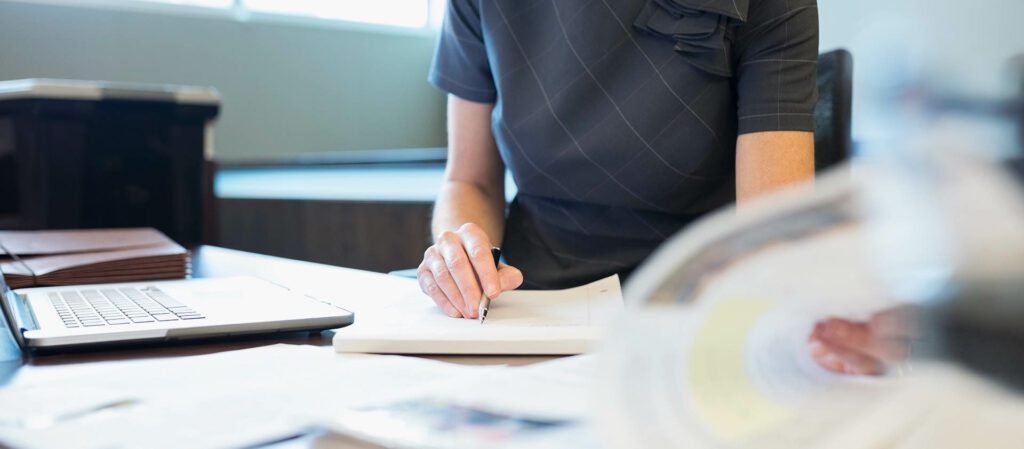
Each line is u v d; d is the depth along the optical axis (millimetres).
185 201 1968
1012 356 238
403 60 7008
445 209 1217
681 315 296
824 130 1164
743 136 1020
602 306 775
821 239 265
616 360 302
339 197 2949
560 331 646
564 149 1127
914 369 265
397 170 3152
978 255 228
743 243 281
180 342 693
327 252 3008
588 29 1057
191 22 6027
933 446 255
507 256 1283
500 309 775
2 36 5312
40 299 871
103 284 1035
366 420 404
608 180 1135
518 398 431
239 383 542
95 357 646
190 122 1942
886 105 208
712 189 1137
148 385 535
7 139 1812
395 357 588
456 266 775
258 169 4191
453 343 638
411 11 6996
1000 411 244
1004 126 194
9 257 1242
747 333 295
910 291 253
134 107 1871
